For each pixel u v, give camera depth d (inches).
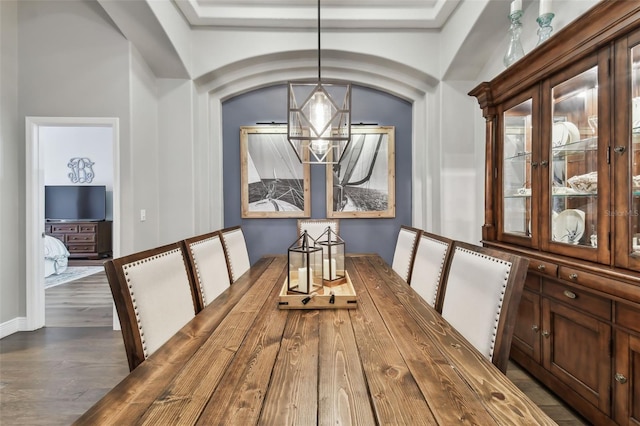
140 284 44.7
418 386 30.0
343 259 65.2
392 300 57.7
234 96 142.9
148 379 31.5
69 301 146.2
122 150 112.2
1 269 107.9
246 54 126.6
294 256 61.9
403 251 90.2
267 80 139.3
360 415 26.1
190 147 129.0
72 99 112.2
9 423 65.4
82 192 246.1
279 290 64.8
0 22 107.3
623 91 55.2
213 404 27.5
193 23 124.4
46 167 254.1
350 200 142.9
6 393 75.8
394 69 134.0
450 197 129.6
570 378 66.1
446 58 123.3
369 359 35.5
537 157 76.7
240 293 62.6
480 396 28.5
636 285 51.0
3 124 108.3
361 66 135.6
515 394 28.7
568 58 65.0
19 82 112.5
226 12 120.3
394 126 143.4
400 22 123.0
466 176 129.9
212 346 39.0
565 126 70.1
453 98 129.0
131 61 112.3
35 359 92.1
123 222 112.0
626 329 54.3
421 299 58.3
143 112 119.3
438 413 26.1
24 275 113.4
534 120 77.5
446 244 64.5
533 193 78.4
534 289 77.1
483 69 122.3
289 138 57.9
